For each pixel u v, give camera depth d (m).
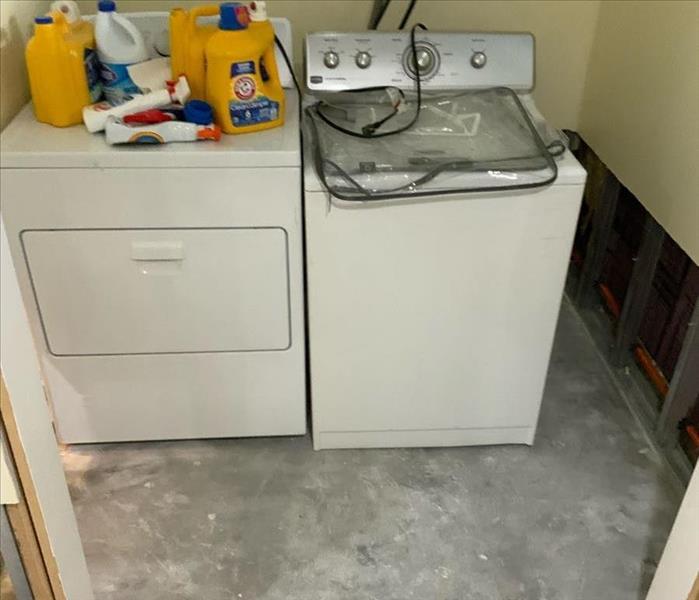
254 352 1.86
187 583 1.68
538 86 2.40
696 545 1.26
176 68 1.72
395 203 1.61
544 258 1.71
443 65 1.89
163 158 1.58
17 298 1.10
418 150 1.68
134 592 1.66
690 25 1.75
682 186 1.79
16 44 1.74
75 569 1.38
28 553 1.23
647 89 1.97
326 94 1.88
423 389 1.91
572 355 2.36
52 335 1.80
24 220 1.63
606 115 2.24
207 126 1.62
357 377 1.88
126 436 1.99
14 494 1.14
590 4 2.26
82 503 1.85
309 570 1.71
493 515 1.84
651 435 2.06
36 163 1.57
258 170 1.61
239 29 1.62
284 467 1.96
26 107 1.78
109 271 1.71
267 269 1.74
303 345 1.86
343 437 1.99
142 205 1.63
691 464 1.92
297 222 1.68
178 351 1.85
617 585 1.69
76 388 1.89
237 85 1.63
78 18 1.76
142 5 2.13
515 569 1.72
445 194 1.60
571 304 2.59
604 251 2.42
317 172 1.60
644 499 1.89
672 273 2.04
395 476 1.94
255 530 1.79
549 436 2.07
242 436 2.02
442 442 2.02
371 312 1.77
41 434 1.20
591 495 1.90
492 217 1.65
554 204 1.64
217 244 1.69
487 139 1.74
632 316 2.17
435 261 1.70
